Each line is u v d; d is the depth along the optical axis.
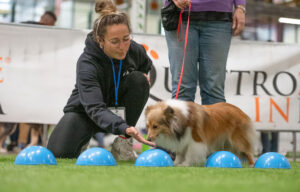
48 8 14.85
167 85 7.07
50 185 2.37
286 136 9.95
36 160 3.85
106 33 4.39
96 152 3.91
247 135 5.18
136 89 5.21
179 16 5.26
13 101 6.71
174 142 4.70
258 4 14.59
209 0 5.21
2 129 8.66
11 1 13.28
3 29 6.68
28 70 6.75
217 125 4.89
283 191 2.26
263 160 4.16
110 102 5.37
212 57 5.31
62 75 6.84
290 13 14.56
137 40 7.01
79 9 15.41
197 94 7.07
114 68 5.06
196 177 2.93
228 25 5.38
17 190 2.16
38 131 8.75
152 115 4.69
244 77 7.21
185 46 5.23
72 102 5.23
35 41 6.77
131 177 2.83
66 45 6.84
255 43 7.25
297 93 7.32
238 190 2.28
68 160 4.68
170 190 2.23
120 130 3.96
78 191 2.14
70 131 5.10
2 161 4.55
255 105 7.21
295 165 5.01
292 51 7.32
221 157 4.05
